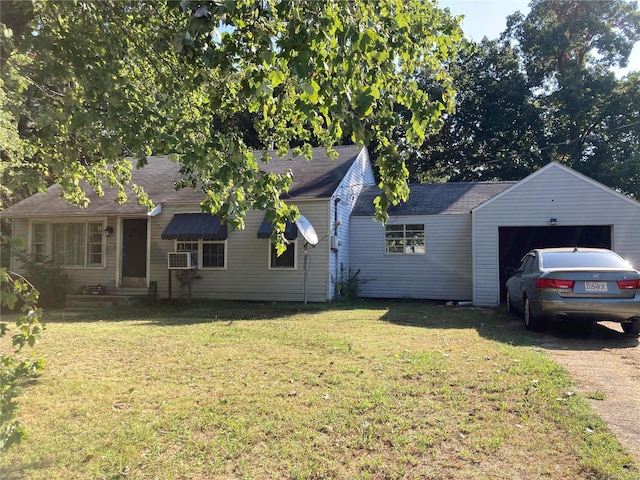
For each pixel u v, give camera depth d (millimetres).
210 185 4410
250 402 4449
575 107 30078
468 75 31281
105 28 3828
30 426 3939
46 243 16500
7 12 3514
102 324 9867
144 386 5059
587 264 8383
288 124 5949
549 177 14023
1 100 4863
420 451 3381
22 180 5488
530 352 6453
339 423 3896
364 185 20203
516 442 3492
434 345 7020
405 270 16641
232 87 3926
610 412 4074
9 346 7227
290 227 14141
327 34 2605
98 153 5078
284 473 3115
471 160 32375
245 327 9102
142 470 3174
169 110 4156
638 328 7941
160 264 15922
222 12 2396
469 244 16078
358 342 7316
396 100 3234
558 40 31688
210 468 3193
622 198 13492
